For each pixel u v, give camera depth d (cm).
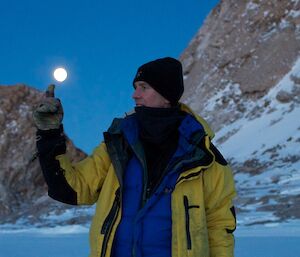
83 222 2647
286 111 4188
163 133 245
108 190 243
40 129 234
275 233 1347
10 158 4534
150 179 240
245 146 3838
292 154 3325
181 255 231
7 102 4959
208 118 4778
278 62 4709
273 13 5172
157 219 234
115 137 248
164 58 259
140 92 257
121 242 235
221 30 5553
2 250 1092
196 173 239
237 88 4872
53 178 237
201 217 240
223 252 253
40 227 2706
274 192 2395
